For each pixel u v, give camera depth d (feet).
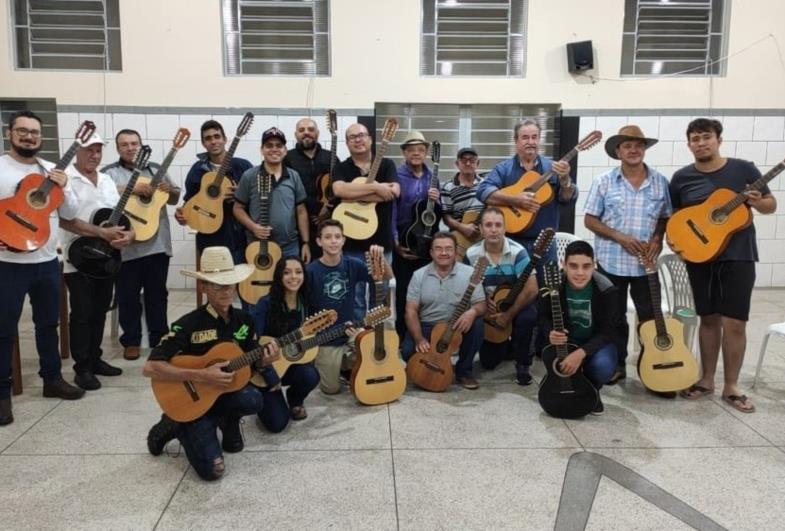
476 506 7.36
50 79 18.31
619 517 7.14
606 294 10.00
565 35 18.72
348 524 7.00
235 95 18.65
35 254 9.84
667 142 19.25
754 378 11.71
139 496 7.59
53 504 7.39
